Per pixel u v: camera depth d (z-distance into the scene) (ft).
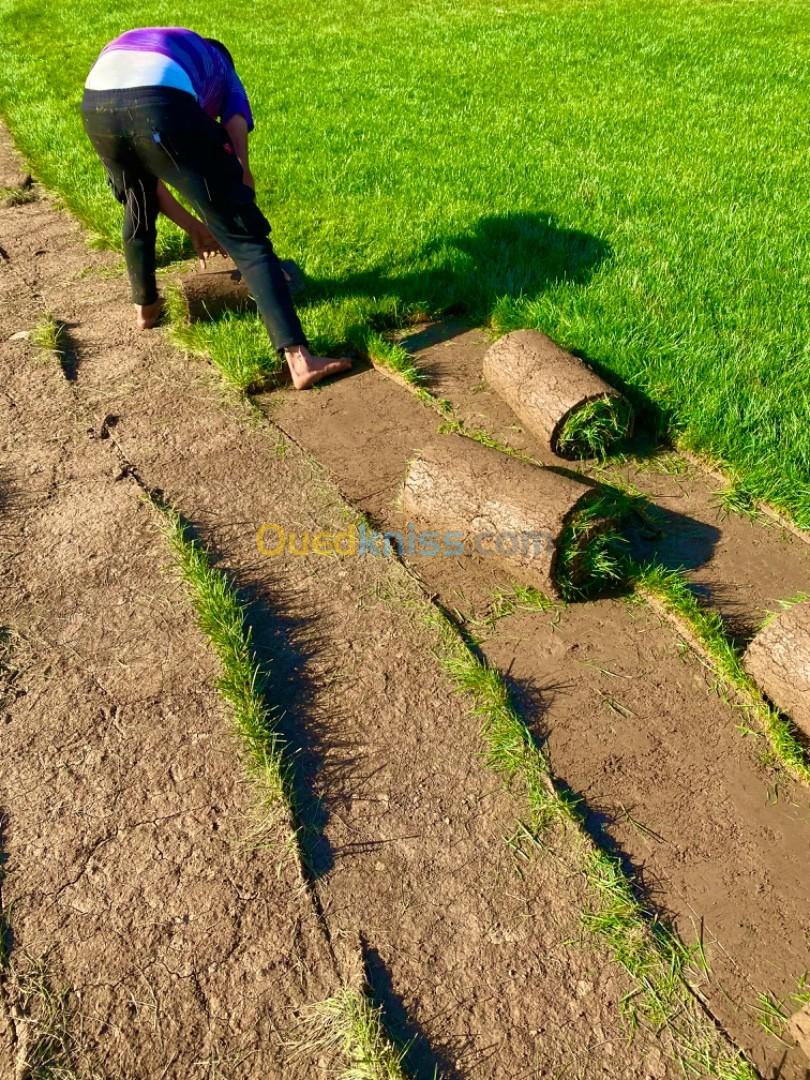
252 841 7.03
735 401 12.17
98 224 19.11
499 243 17.34
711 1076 5.68
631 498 10.85
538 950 6.36
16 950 6.32
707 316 14.25
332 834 7.15
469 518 9.54
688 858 7.02
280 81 31.09
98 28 40.83
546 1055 5.78
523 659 8.82
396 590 9.61
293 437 12.30
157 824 7.16
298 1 47.11
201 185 11.73
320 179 21.15
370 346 13.96
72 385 13.55
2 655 8.73
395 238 17.71
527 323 14.53
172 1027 5.90
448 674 8.57
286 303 12.73
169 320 15.38
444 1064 5.74
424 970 6.24
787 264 16.17
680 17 41.81
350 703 8.30
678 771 7.70
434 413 12.78
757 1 46.01
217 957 6.28
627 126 25.38
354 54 35.35
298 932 6.45
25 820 7.20
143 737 7.89
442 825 7.22
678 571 9.85
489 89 29.68
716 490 11.15
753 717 8.17
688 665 8.71
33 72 33.37
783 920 6.59
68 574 9.76
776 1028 5.95
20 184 22.65
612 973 6.23
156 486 11.27
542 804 7.32
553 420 11.29
